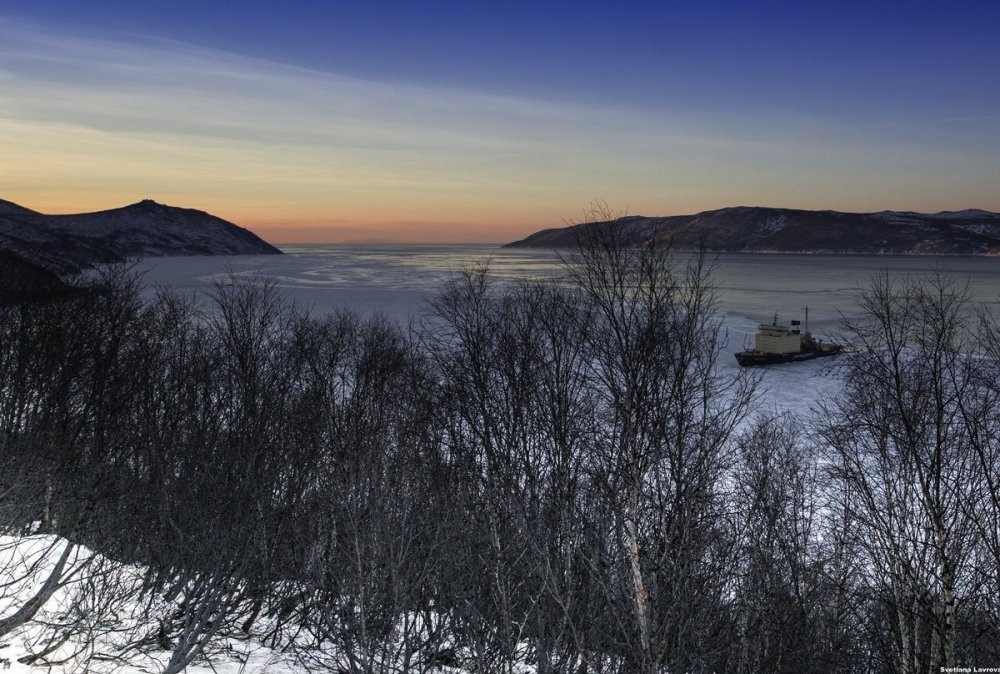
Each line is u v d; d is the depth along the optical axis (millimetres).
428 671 13031
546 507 14180
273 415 20062
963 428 15844
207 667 13617
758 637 15172
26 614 13555
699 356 12211
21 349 24266
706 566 12680
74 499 18031
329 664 14070
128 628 14148
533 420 16250
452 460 16891
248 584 15766
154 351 26562
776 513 17422
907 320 16172
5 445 18359
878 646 16406
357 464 15922
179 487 17328
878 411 17672
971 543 14797
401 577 13102
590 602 12375
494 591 13234
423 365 27250
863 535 17172
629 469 11125
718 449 12789
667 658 11242
